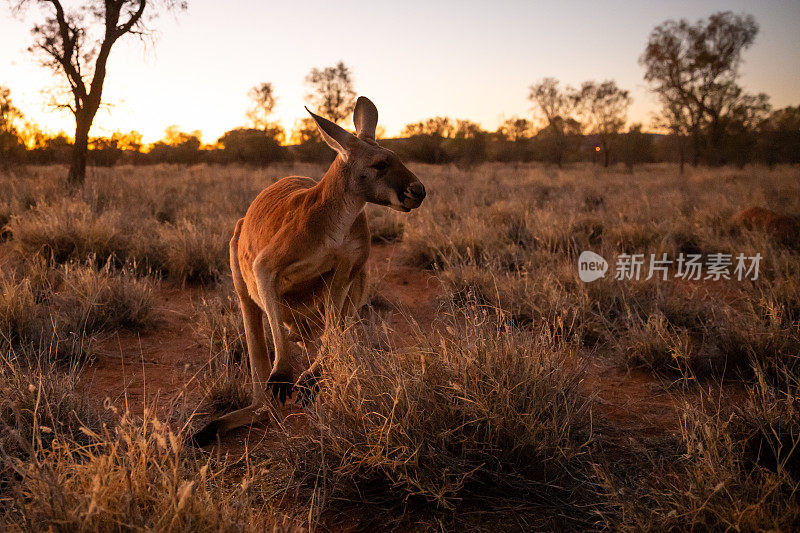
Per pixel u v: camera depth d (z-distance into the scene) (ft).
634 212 35.24
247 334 12.96
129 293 17.83
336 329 11.19
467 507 9.13
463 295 19.40
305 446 10.20
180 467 8.75
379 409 9.91
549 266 22.24
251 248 12.64
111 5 43.24
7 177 47.03
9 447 9.50
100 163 122.31
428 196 45.19
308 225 11.15
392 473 9.44
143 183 48.14
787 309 17.22
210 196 42.24
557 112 167.53
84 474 7.89
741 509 7.88
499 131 215.51
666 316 17.92
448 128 206.08
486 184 60.59
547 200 45.47
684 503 8.49
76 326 15.93
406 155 168.45
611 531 8.48
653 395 13.37
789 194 47.34
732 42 118.21
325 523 8.89
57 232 23.38
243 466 10.32
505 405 9.56
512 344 10.51
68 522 6.94
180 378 14.08
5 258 23.07
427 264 25.46
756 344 14.17
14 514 7.74
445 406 9.87
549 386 10.52
